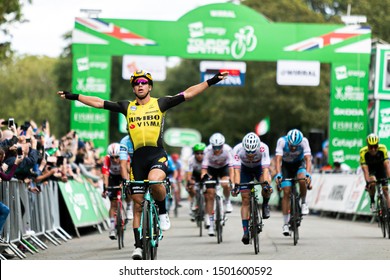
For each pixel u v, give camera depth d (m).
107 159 22.75
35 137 22.73
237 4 42.25
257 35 42.41
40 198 22.75
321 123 81.12
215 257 18.95
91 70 42.31
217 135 24.45
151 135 15.77
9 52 37.41
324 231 27.77
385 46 41.75
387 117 41.78
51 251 20.88
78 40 42.25
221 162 25.09
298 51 42.72
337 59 43.12
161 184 15.47
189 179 28.08
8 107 84.38
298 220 22.45
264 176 20.64
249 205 20.45
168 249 21.17
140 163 15.79
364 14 52.78
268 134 88.62
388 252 20.06
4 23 35.75
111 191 22.38
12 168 18.94
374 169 25.61
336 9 75.44
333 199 38.81
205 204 26.55
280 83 42.78
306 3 80.06
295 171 23.11
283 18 78.56
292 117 85.38
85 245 22.75
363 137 43.38
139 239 15.60
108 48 42.22
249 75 87.12
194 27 42.16
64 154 28.19
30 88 90.50
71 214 25.39
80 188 27.72
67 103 94.62
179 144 72.00
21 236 20.30
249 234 20.48
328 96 81.62
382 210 24.86
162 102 15.95
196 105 112.94
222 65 43.03
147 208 15.45
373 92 42.22
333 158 43.31
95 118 42.59
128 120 15.93
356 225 31.91
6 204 18.78
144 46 42.16
